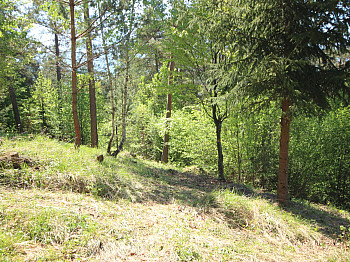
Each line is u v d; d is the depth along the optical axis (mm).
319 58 6336
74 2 8047
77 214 3990
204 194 7395
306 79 6324
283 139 7340
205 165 13914
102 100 23562
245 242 4652
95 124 14656
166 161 15359
